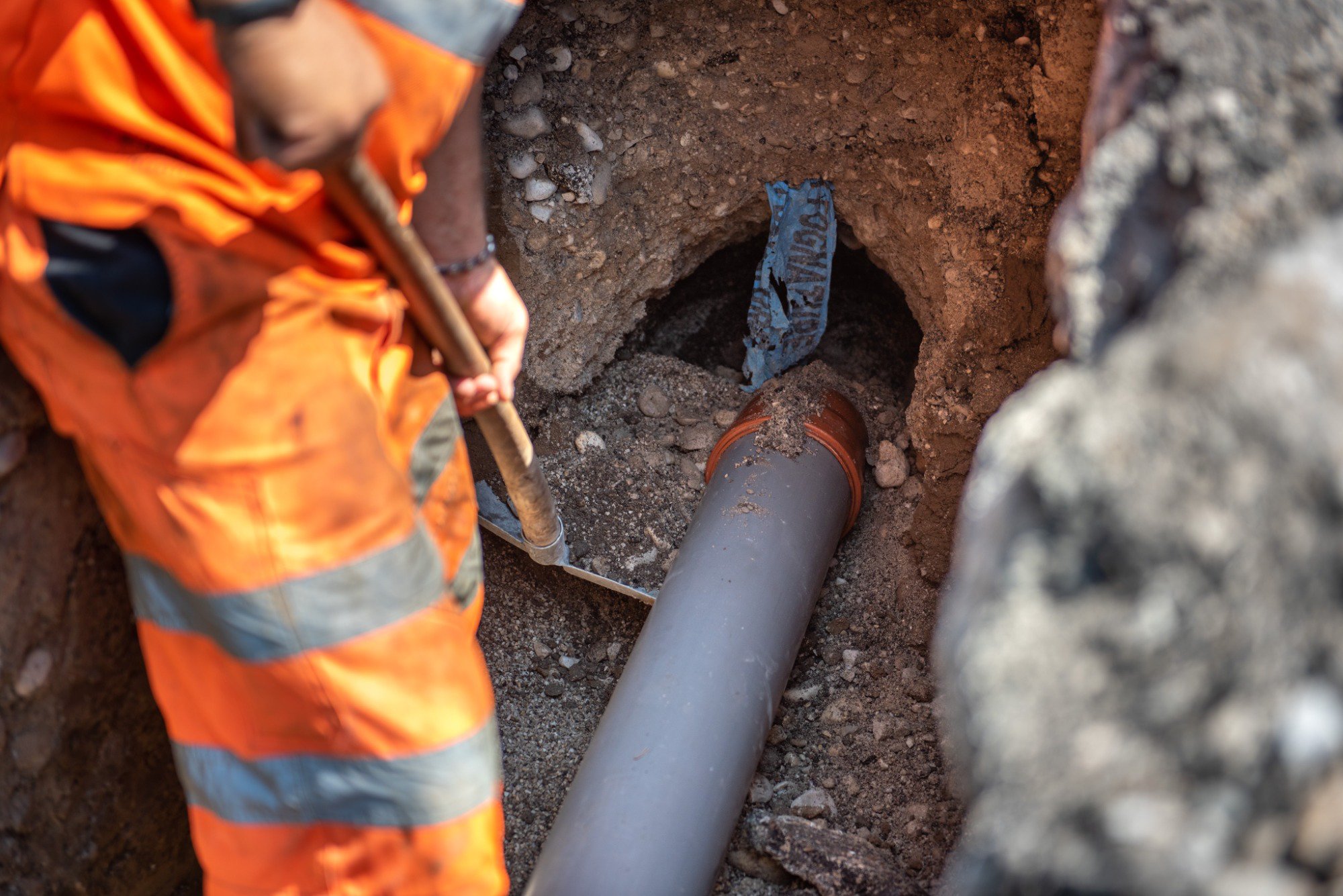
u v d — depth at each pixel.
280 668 1.40
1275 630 0.75
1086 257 1.01
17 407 1.49
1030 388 0.95
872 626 2.75
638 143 2.79
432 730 1.48
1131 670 0.77
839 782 2.50
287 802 1.50
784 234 2.95
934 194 2.66
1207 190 0.97
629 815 2.10
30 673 1.61
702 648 2.32
